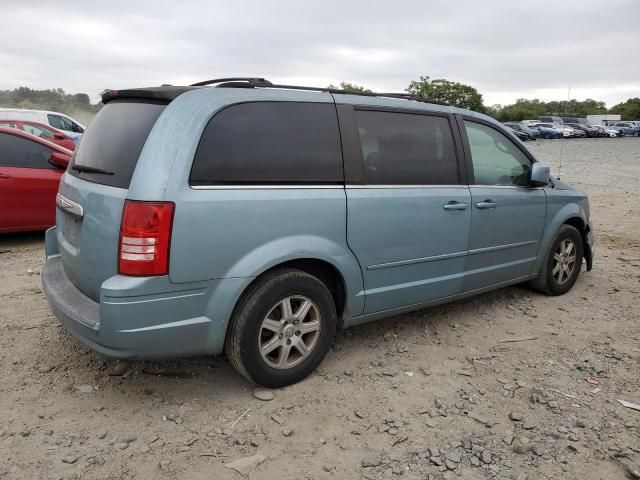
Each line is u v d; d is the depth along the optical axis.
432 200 4.01
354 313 3.77
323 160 3.48
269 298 3.25
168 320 2.95
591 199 12.39
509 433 3.09
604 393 3.57
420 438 3.04
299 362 3.51
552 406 3.37
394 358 3.98
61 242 3.58
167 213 2.86
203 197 2.97
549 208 5.10
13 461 2.71
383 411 3.28
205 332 3.09
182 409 3.22
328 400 3.38
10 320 4.38
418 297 4.12
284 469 2.75
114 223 2.91
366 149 3.72
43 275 3.67
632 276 6.23
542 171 4.77
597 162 23.81
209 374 3.65
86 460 2.75
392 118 3.92
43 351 3.86
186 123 3.00
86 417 3.11
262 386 3.41
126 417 3.13
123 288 2.82
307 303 3.46
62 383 3.46
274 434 3.03
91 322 2.96
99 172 3.17
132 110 3.27
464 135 4.37
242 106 3.22
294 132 3.38
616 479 2.76
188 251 2.93
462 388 3.58
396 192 3.80
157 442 2.92
